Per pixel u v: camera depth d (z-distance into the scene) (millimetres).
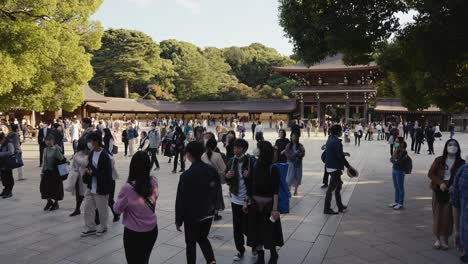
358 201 9000
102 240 6066
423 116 53094
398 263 5156
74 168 7438
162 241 6047
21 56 13422
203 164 4566
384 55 11516
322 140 31234
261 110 56344
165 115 60250
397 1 7660
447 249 5688
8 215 7555
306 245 5898
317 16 7785
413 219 7375
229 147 8805
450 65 8078
